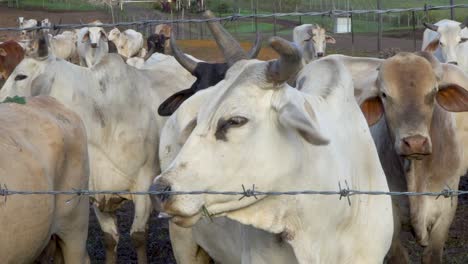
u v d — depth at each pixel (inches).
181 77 354.3
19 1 1718.8
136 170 320.2
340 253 181.2
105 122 312.7
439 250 253.4
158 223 378.3
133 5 1599.4
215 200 161.2
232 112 159.6
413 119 225.1
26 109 232.4
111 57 318.7
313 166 168.6
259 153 161.5
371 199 187.5
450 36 596.1
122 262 332.8
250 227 178.1
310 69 201.0
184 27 1235.9
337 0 1449.3
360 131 190.4
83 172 244.4
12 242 208.7
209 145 160.1
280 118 158.6
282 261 175.0
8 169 208.7
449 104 234.8
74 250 245.3
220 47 192.9
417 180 240.2
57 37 931.3
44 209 219.5
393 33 1195.9
